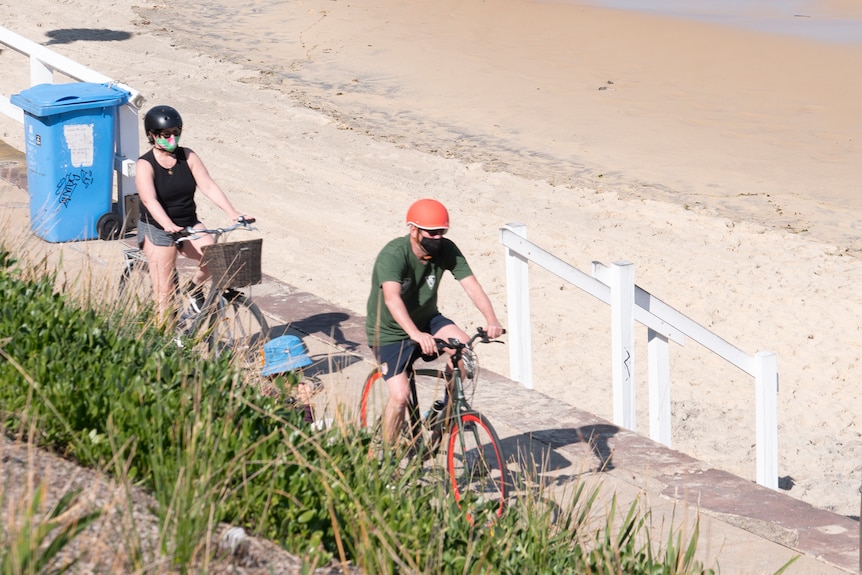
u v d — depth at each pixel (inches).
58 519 530.0
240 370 847.7
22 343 772.6
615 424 1073.5
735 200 2327.8
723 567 785.6
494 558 655.1
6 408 697.6
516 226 1163.9
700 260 1945.1
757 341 1621.6
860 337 1643.7
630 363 1119.6
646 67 3565.5
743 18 4463.6
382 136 2694.4
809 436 1352.1
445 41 3821.4
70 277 1264.8
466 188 2308.1
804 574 779.4
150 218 1048.8
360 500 669.3
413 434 837.2
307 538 635.5
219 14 4082.2
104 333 829.2
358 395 1016.2
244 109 2839.6
